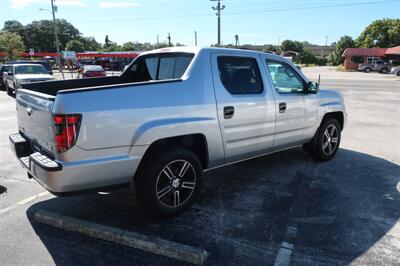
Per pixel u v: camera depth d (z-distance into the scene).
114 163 3.65
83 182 3.56
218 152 4.52
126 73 5.75
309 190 5.05
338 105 6.39
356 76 40.41
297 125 5.58
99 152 3.57
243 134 4.74
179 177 4.17
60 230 3.93
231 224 4.06
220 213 4.33
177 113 4.02
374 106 13.95
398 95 18.36
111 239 3.70
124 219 4.19
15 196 4.86
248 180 5.44
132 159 3.76
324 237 3.78
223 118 4.45
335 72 52.22
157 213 4.07
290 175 5.66
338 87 23.78
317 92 5.87
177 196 4.18
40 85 4.96
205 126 4.27
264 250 3.54
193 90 4.19
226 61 4.61
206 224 4.06
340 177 5.59
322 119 6.12
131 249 3.56
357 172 5.82
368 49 60.16
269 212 4.36
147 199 3.98
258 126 4.93
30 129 4.24
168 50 4.92
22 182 5.38
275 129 5.21
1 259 3.40
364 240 3.73
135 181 4.05
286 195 4.87
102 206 4.54
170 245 3.49
